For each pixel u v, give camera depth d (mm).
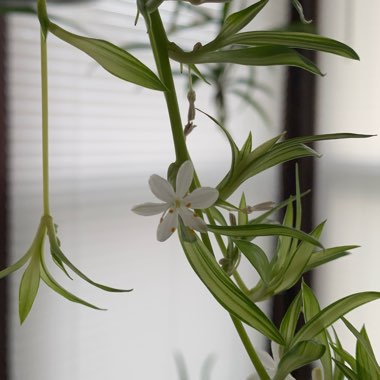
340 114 854
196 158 752
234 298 248
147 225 716
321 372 287
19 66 592
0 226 589
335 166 868
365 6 821
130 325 708
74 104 640
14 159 599
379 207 832
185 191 247
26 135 607
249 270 802
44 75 255
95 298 674
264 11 792
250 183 821
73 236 648
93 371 679
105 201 674
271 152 262
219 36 257
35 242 256
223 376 810
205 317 784
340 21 833
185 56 259
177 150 256
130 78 243
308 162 870
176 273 749
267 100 832
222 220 294
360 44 829
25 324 620
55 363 647
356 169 850
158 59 257
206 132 757
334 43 256
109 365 692
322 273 878
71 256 647
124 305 700
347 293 869
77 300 255
